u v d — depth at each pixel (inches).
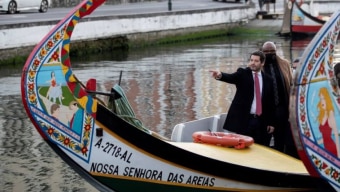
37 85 788.0
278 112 931.3
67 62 790.5
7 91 1673.2
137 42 2716.5
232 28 3356.3
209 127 971.3
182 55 2488.9
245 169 812.6
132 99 1593.3
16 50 2129.7
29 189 982.4
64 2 3489.2
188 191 810.2
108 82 1831.9
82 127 790.5
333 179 764.6
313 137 747.4
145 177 798.5
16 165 1087.0
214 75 921.5
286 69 940.0
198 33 3122.5
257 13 3543.3
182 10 3058.6
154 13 2822.3
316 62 742.5
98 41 2507.4
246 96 923.4
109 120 784.9
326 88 754.2
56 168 1078.4
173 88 1748.3
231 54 2524.6
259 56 918.4
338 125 763.4
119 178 797.2
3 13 2861.7
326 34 743.1
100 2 799.7
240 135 882.1
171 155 796.6
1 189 979.3
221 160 810.8
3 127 1315.2
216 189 817.5
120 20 2608.3
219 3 3981.3
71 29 792.3
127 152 791.7
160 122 1353.3
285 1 3174.2
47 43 786.8
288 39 3117.6
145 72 2032.5
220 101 1574.8
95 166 796.0
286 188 835.4
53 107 791.1
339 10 748.6
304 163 748.6
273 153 876.6
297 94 735.1
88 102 787.4
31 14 2847.0
